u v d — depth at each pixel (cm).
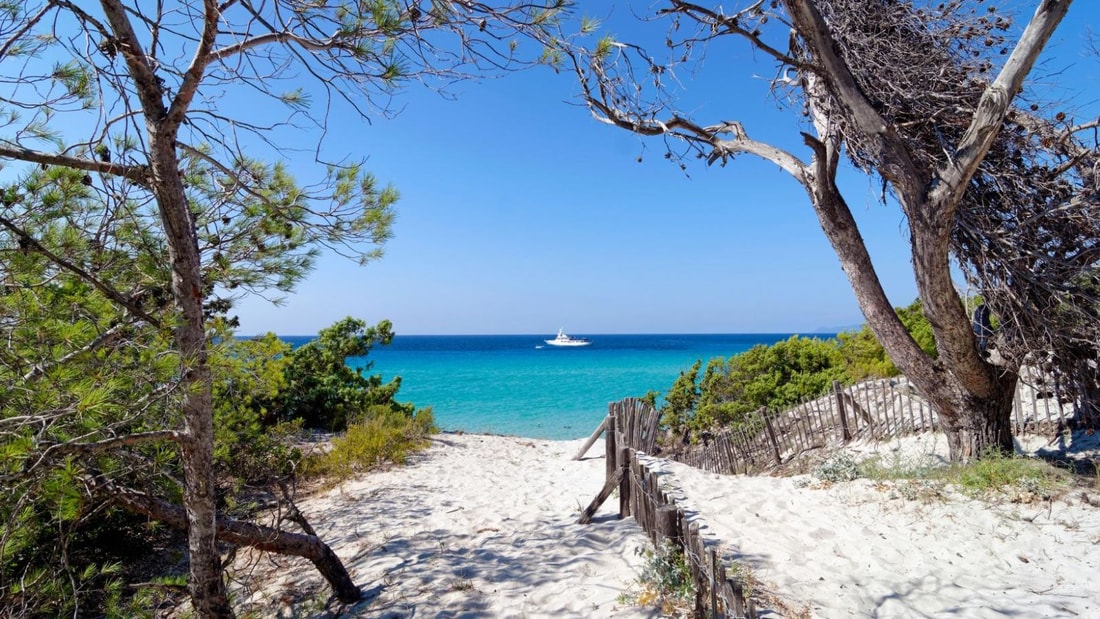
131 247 419
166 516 445
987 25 646
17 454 272
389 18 340
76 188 392
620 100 679
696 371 1677
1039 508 527
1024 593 400
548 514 728
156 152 359
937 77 652
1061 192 618
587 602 439
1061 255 625
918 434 889
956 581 426
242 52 355
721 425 1470
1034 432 775
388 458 1098
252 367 716
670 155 800
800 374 1526
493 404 2884
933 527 520
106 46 325
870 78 676
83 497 348
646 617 397
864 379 1407
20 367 317
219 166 397
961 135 653
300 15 340
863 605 402
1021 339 655
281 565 606
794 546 514
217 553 409
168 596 452
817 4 712
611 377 4412
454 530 680
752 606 306
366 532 692
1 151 330
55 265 367
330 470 991
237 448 714
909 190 620
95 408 295
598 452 1289
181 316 368
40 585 367
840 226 729
